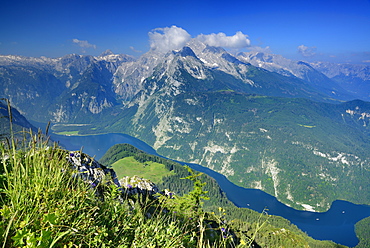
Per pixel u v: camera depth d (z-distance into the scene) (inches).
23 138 184.2
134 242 197.5
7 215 148.3
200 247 205.3
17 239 130.3
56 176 202.8
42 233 134.2
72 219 177.5
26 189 171.5
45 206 166.2
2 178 190.7
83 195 200.4
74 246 161.0
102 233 181.8
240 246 188.5
